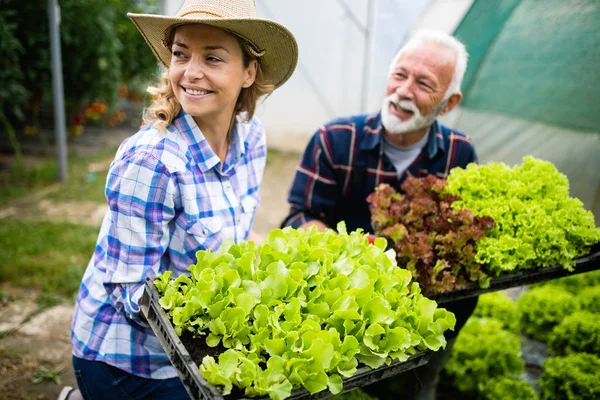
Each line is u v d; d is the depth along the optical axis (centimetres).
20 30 667
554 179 222
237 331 129
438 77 225
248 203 195
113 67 803
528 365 312
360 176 257
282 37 162
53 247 437
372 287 144
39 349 312
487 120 420
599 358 284
